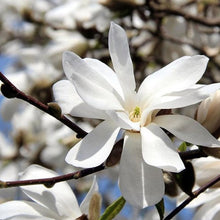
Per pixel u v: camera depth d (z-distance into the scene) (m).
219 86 0.59
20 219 0.63
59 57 1.15
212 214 0.71
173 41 1.09
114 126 0.60
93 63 0.62
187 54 1.17
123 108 0.61
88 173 0.61
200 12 1.17
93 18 1.15
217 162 0.68
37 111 1.16
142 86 0.62
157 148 0.59
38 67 1.15
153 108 0.60
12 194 1.02
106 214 0.62
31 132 1.14
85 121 1.07
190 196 0.63
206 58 0.61
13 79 1.13
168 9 1.08
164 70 0.62
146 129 0.60
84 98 0.59
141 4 1.09
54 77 1.15
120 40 0.61
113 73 0.62
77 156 0.59
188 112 1.09
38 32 1.22
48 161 1.12
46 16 1.21
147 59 1.13
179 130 0.60
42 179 0.60
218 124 0.63
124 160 0.59
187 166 0.63
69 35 1.17
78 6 1.18
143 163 0.59
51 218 0.64
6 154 1.12
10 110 1.16
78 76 0.59
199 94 0.59
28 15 1.21
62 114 0.61
